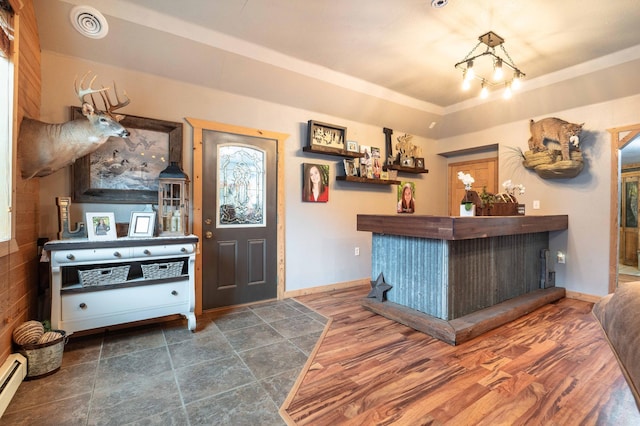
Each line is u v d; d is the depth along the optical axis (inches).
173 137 120.3
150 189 116.2
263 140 143.5
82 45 101.4
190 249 109.5
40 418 64.0
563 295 150.5
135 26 101.0
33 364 77.7
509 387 75.3
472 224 100.8
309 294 157.9
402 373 81.8
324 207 164.1
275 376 80.5
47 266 96.4
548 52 123.3
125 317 99.7
